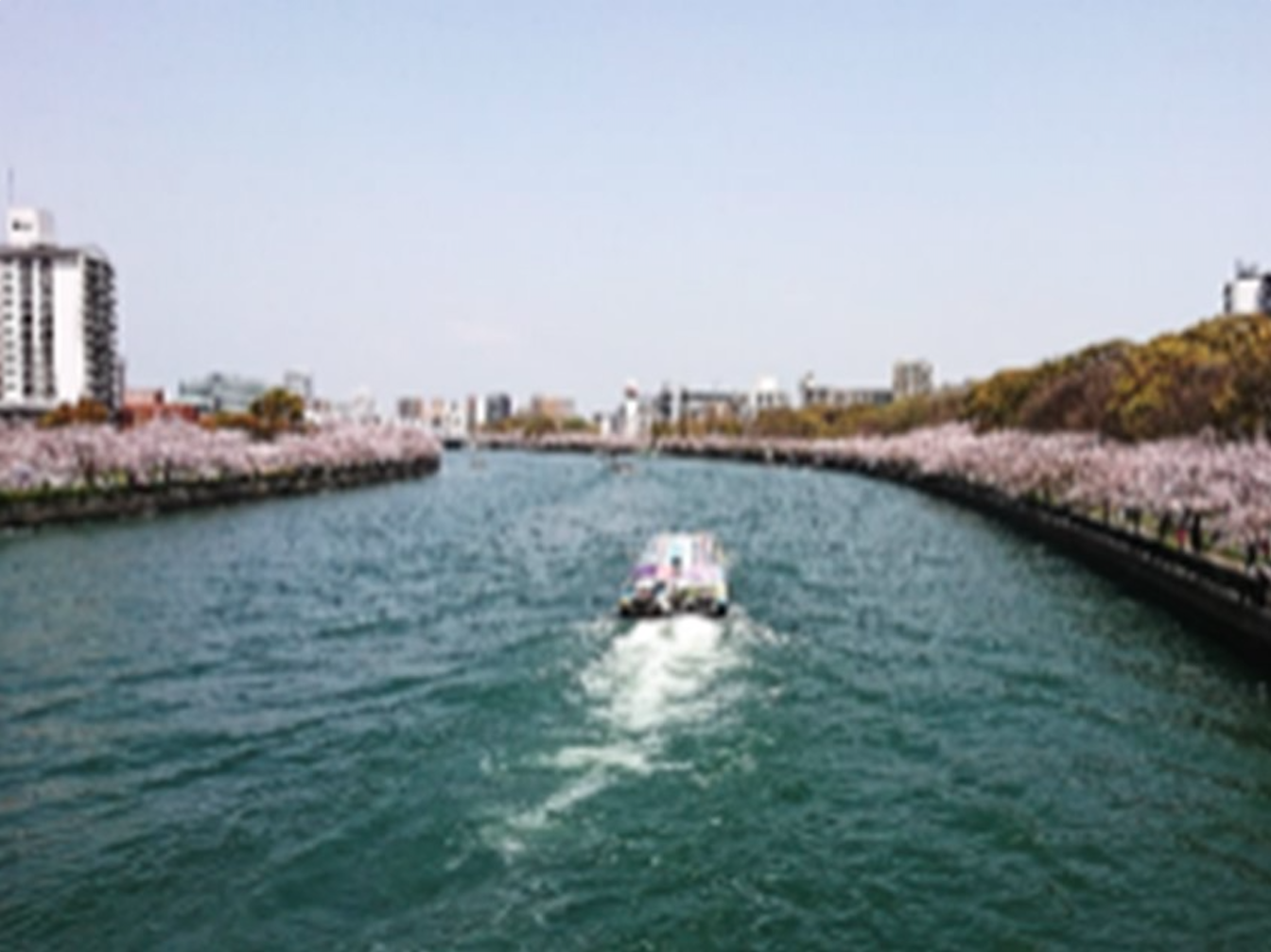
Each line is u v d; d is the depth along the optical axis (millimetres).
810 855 24656
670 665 42469
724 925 21438
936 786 29000
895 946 20625
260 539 89938
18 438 108688
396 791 28656
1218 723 34469
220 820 26797
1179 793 28469
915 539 89375
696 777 29562
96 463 108688
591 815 26938
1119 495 68375
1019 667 42031
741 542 87938
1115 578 63719
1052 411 135250
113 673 42000
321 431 199000
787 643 46625
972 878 23516
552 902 22406
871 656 44094
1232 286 169625
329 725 34844
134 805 27844
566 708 36375
